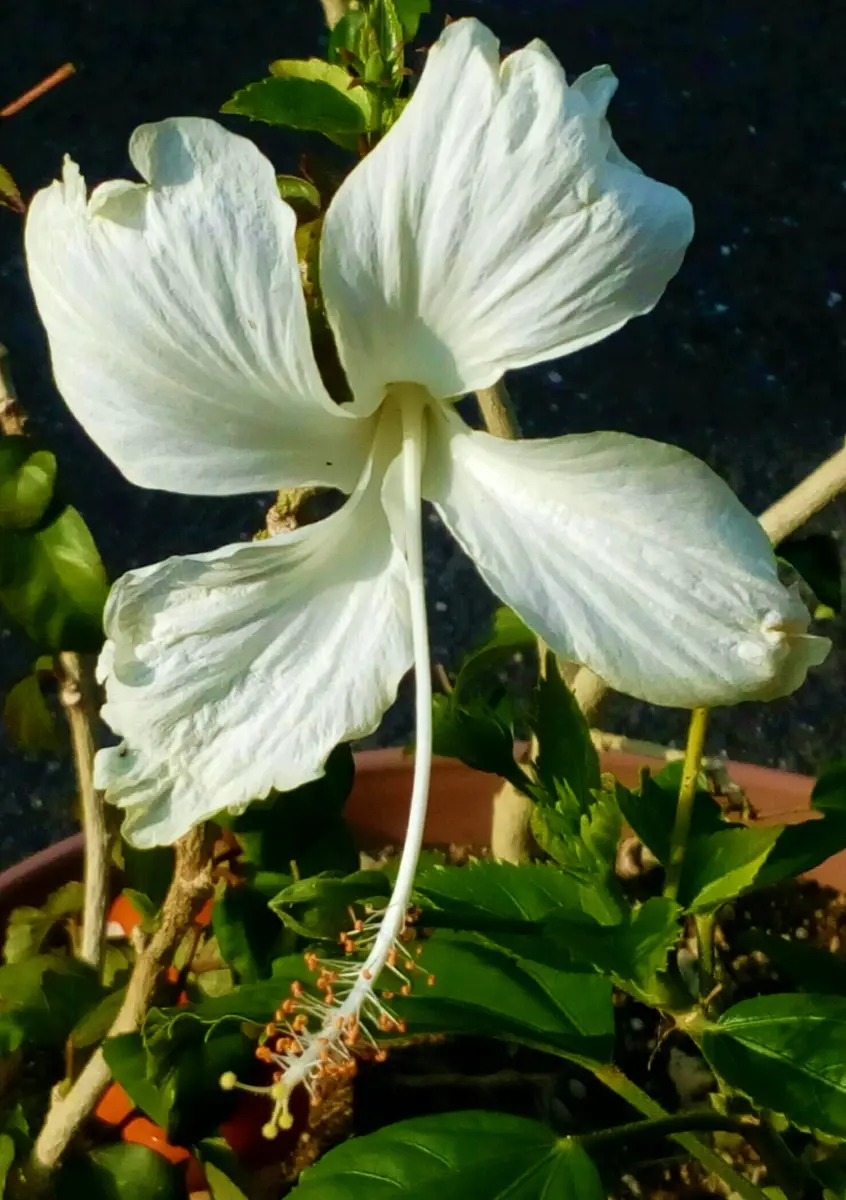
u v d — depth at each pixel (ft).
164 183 0.41
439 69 0.40
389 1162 0.54
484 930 0.53
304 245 0.48
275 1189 0.76
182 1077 0.63
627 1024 0.89
